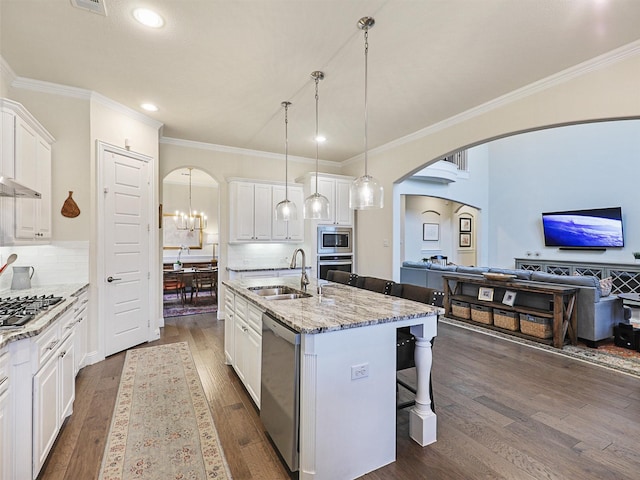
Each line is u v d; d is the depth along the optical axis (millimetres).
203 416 2342
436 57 2627
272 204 5418
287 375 1809
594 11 2072
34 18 2160
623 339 3715
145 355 3525
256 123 4145
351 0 2000
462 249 9492
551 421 2281
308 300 2436
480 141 3604
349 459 1788
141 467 1819
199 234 8438
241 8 2072
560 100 2867
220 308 5148
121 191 3604
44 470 1789
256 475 1777
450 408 2453
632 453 1943
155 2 2021
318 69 2828
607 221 6262
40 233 2789
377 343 1896
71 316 2375
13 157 2250
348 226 5699
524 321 4098
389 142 4906
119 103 3535
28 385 1620
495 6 2043
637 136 6035
